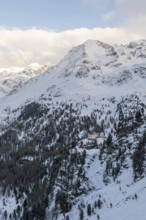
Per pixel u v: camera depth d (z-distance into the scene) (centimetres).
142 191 19738
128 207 18975
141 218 17275
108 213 19638
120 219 18188
